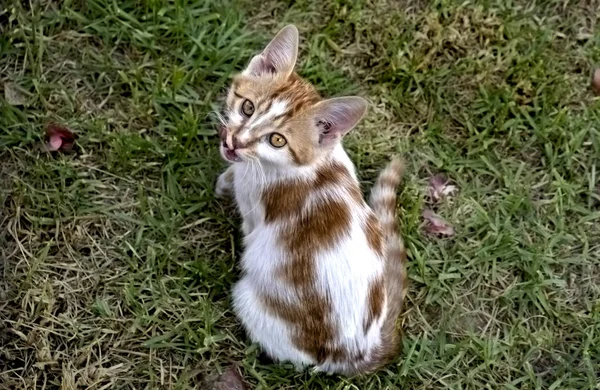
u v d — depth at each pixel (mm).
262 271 617
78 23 747
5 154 695
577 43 809
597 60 801
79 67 735
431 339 682
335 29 778
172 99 726
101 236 682
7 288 650
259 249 621
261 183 612
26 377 624
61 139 701
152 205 695
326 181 604
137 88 728
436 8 801
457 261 711
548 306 698
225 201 707
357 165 734
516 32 797
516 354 683
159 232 686
